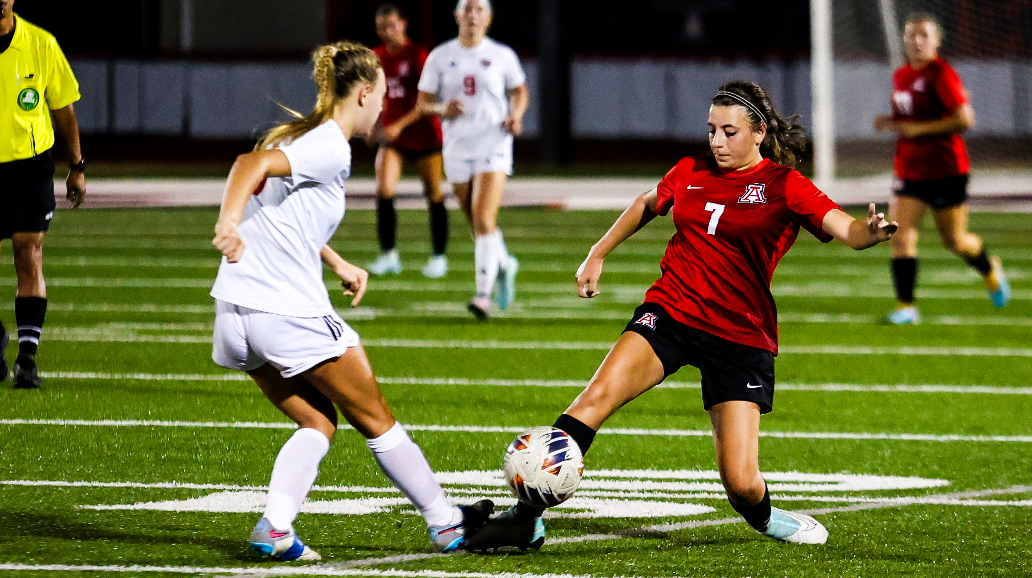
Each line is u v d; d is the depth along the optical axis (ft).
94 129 431.02
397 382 115.85
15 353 125.70
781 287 187.83
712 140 64.64
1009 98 395.75
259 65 438.81
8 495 76.02
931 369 125.90
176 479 80.79
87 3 463.01
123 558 63.57
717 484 82.23
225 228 56.59
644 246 239.50
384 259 192.44
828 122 290.76
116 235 240.32
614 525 71.97
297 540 62.80
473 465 86.53
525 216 288.92
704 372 64.44
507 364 125.59
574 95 455.63
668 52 461.78
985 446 94.17
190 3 459.32
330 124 61.77
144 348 130.11
